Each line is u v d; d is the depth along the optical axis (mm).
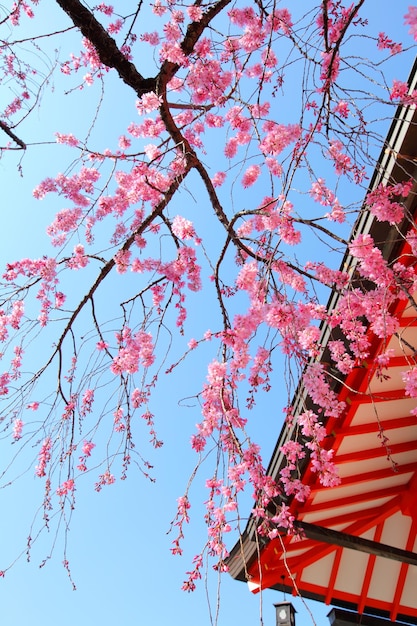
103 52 3363
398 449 6148
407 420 5840
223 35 3230
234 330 2768
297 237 2926
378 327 3096
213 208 3449
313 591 6625
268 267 2719
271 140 3035
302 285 3230
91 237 3963
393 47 2793
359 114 2703
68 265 3812
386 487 6699
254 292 2781
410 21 1887
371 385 5219
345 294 3227
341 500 6285
